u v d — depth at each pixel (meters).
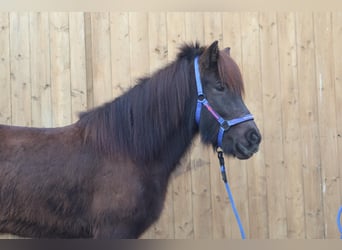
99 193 2.55
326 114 3.85
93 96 3.71
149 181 2.63
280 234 3.81
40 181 2.54
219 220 3.76
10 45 3.64
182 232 3.73
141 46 3.73
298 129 3.83
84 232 2.62
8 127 2.68
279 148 3.81
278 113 3.81
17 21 3.64
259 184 3.79
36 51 3.66
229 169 3.77
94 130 2.63
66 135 2.66
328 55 3.85
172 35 3.75
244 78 3.78
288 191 3.82
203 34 3.76
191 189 3.74
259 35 3.79
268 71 3.80
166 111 2.69
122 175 2.57
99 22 3.71
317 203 3.85
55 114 3.67
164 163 2.71
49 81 3.67
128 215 2.56
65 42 3.67
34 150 2.59
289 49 3.82
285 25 3.81
